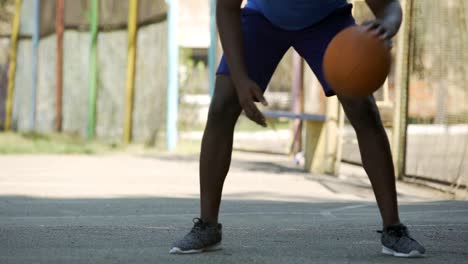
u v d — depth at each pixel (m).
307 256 6.39
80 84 23.66
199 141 23.28
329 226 8.29
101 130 22.98
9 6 26.59
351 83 5.34
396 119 13.73
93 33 23.19
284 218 9.16
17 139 23.44
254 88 5.96
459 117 12.76
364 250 6.70
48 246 6.93
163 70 21.06
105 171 15.80
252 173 15.46
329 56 5.42
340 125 15.05
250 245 6.96
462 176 12.32
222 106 6.36
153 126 21.53
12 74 26.39
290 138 18.84
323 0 6.08
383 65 5.34
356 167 16.53
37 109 25.36
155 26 21.27
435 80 13.27
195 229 6.52
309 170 15.73
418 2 13.52
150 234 7.69
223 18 6.12
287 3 6.06
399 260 6.22
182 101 24.52
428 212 9.55
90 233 7.75
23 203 10.77
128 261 6.17
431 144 13.17
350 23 6.27
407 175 13.66
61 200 11.18
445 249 6.76
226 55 6.08
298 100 17.77
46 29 24.94
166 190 12.66
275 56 6.37
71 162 17.86
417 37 13.52
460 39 12.74
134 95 22.00
